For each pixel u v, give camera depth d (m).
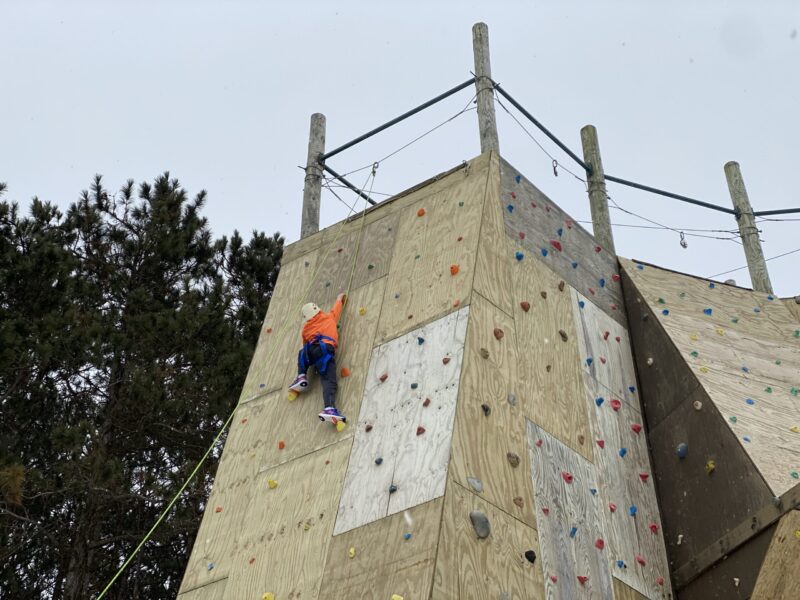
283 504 10.27
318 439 10.58
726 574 10.01
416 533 8.72
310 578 9.31
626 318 12.73
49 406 17.50
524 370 10.48
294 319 12.43
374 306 11.41
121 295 19.59
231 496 10.95
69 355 17.08
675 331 12.12
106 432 17.25
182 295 19.64
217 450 18.17
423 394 9.90
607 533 10.10
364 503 9.48
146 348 18.20
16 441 17.00
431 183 12.34
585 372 11.35
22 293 17.78
